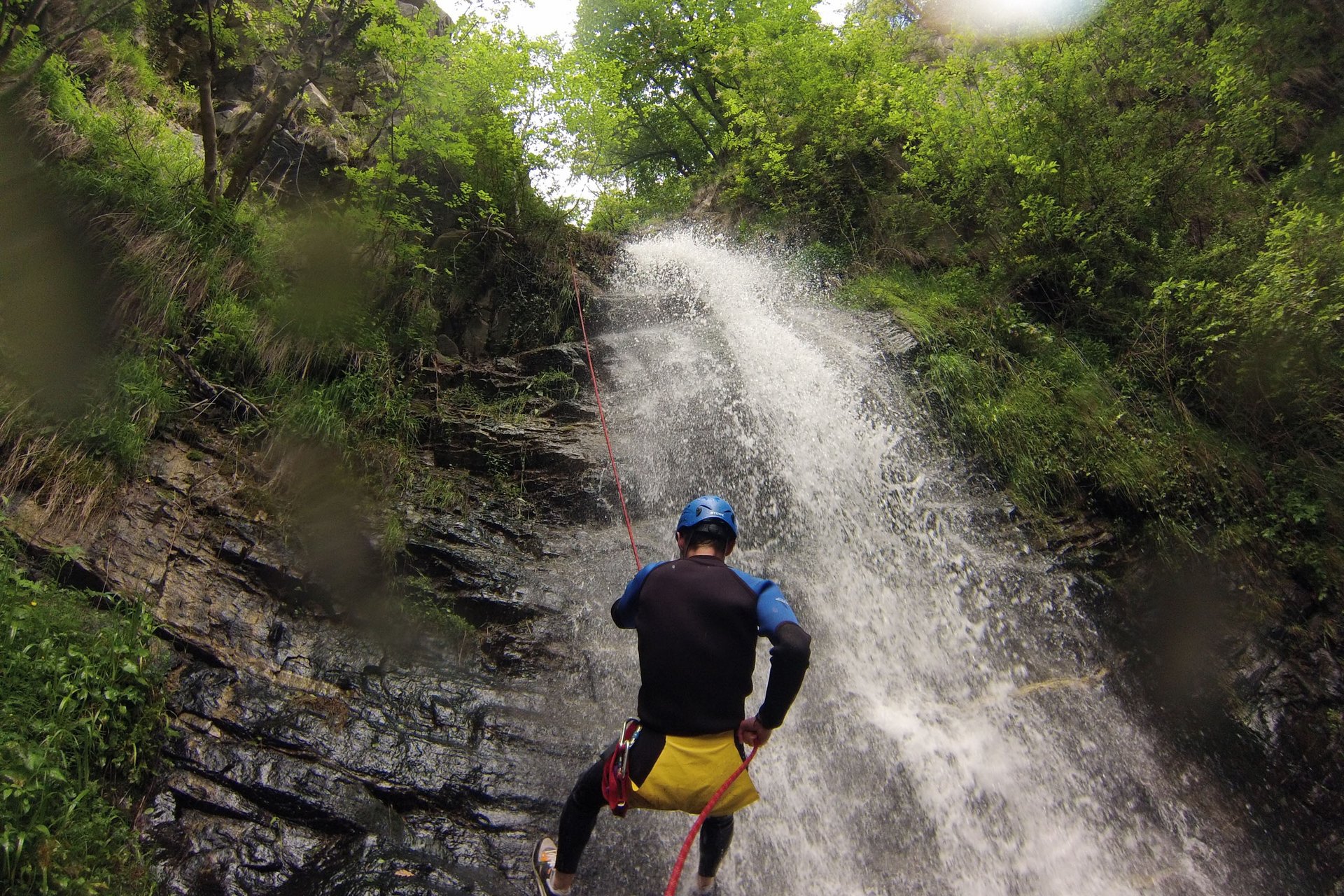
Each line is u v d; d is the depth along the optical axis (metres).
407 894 3.50
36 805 3.15
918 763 4.71
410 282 7.17
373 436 5.98
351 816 3.84
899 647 5.48
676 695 2.55
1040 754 5.04
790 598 5.52
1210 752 5.40
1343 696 5.85
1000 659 5.60
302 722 4.16
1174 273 7.94
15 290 5.02
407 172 8.14
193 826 3.56
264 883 3.47
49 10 6.95
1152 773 5.15
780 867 4.05
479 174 8.01
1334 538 6.55
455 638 4.94
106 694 3.66
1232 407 7.30
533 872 3.82
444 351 7.28
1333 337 6.91
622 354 7.52
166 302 5.57
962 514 6.48
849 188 10.13
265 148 7.59
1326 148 9.41
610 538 5.93
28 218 5.33
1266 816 5.14
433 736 4.36
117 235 5.59
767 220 10.16
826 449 6.77
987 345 7.79
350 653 4.65
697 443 6.63
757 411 6.92
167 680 4.03
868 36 11.35
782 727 4.64
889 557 6.08
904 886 4.20
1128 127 8.87
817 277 9.22
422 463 6.14
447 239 7.75
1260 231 7.79
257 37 7.70
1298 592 6.31
